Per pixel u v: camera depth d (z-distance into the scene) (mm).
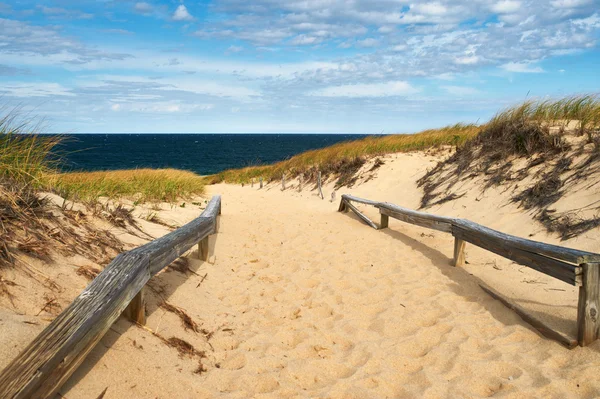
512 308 4262
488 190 7895
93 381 2598
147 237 5613
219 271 5539
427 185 9812
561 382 3066
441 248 6434
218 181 22422
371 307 4602
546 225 6090
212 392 2951
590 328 3449
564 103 8961
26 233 3688
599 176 6250
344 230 8164
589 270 3416
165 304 3955
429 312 4391
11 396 1995
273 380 3215
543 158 7555
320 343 3865
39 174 4820
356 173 13273
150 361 3010
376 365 3467
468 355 3555
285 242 7328
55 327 2434
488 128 9812
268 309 4562
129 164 40781
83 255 3961
